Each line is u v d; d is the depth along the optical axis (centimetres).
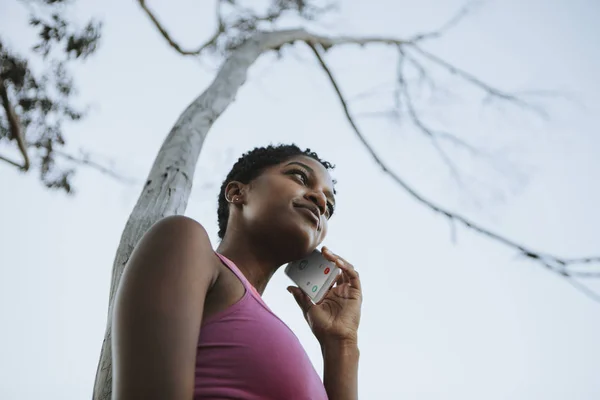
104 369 140
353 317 169
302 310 175
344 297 175
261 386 104
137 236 180
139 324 93
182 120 266
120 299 98
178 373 90
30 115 377
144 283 98
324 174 168
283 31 459
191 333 96
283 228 148
